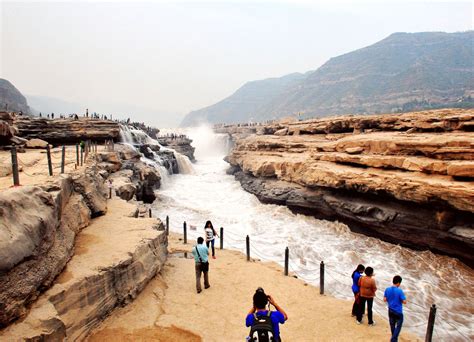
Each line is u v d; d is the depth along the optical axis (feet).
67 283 26.50
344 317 34.53
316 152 100.58
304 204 89.51
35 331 20.94
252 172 120.06
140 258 36.60
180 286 39.50
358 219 73.92
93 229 42.65
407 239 65.31
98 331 28.22
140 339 28.02
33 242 24.00
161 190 121.29
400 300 28.68
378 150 79.41
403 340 30.81
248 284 41.42
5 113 96.84
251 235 72.59
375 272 54.19
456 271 54.65
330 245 67.36
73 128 124.98
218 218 84.94
